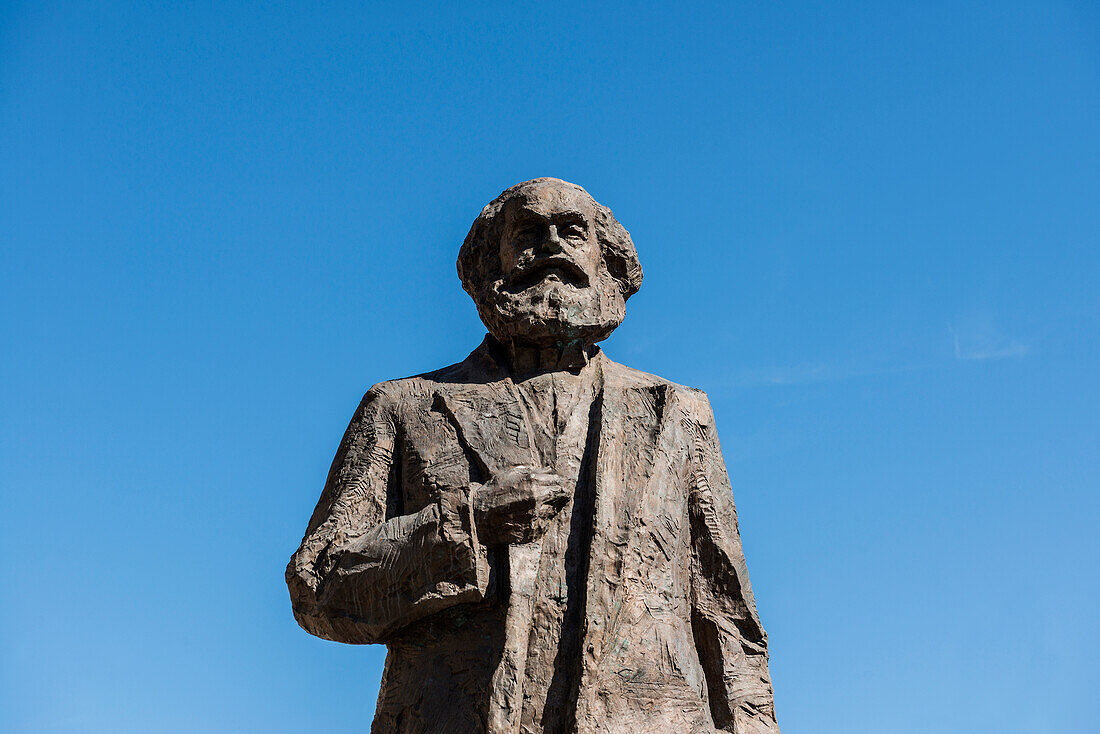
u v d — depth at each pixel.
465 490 6.48
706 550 6.98
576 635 6.43
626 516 6.69
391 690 6.60
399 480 6.90
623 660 6.45
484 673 6.35
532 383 7.05
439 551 6.39
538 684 6.34
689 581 6.92
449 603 6.39
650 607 6.61
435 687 6.44
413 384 7.15
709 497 7.05
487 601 6.41
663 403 7.01
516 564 6.41
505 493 6.46
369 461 6.90
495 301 7.14
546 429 6.89
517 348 7.15
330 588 6.54
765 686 6.83
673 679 6.52
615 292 7.33
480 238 7.36
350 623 6.52
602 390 7.02
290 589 6.69
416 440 6.90
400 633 6.63
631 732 6.33
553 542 6.57
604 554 6.52
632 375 7.38
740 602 6.93
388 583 6.45
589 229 7.26
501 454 6.77
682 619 6.74
